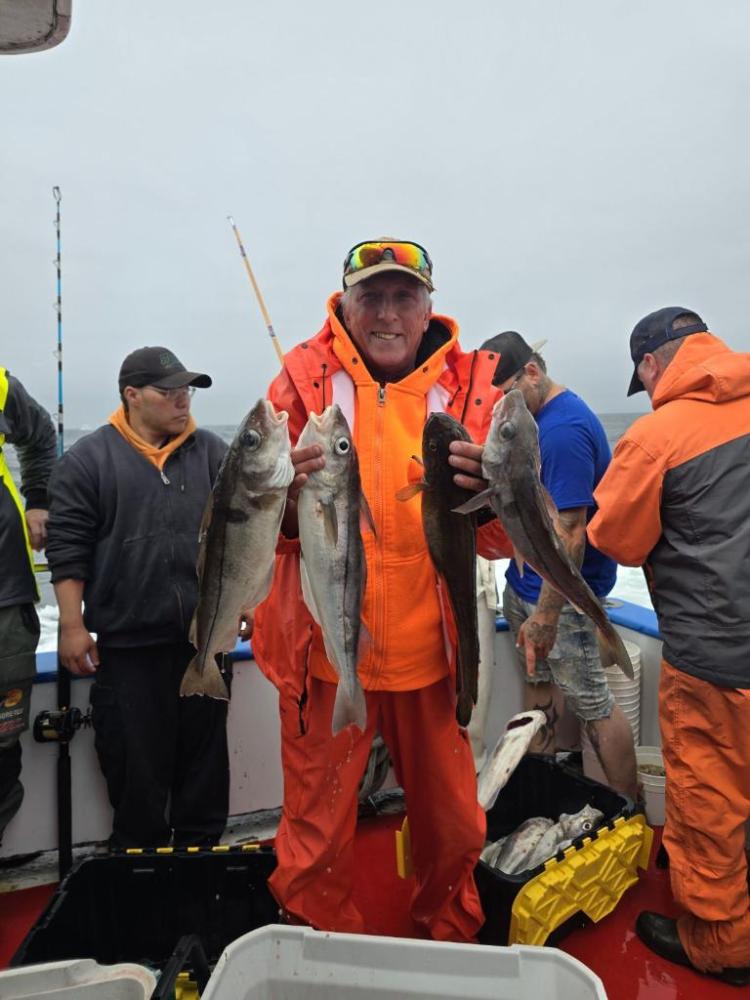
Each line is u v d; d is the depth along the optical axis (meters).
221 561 1.92
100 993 1.67
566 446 3.09
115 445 2.92
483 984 1.72
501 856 2.84
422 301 2.18
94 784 3.19
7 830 3.06
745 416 2.30
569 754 3.64
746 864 2.33
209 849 2.44
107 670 2.87
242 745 3.38
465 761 2.29
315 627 2.14
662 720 2.45
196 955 1.90
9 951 2.65
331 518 1.90
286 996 1.81
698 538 2.29
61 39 1.57
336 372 2.20
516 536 1.88
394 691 2.16
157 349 2.95
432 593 2.16
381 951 1.78
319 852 2.14
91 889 2.38
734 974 2.37
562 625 3.14
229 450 1.90
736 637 2.21
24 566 2.78
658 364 2.65
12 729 2.76
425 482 1.98
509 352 3.23
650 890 2.91
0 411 2.88
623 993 2.37
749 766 2.25
